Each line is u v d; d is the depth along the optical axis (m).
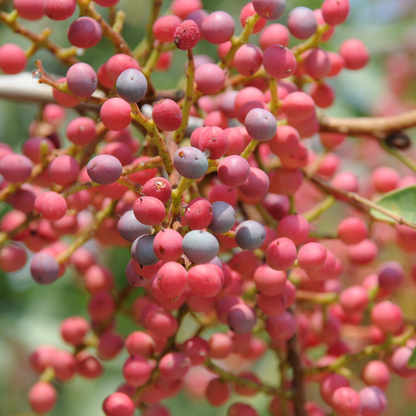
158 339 0.27
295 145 0.27
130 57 0.26
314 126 0.27
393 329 0.28
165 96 0.29
